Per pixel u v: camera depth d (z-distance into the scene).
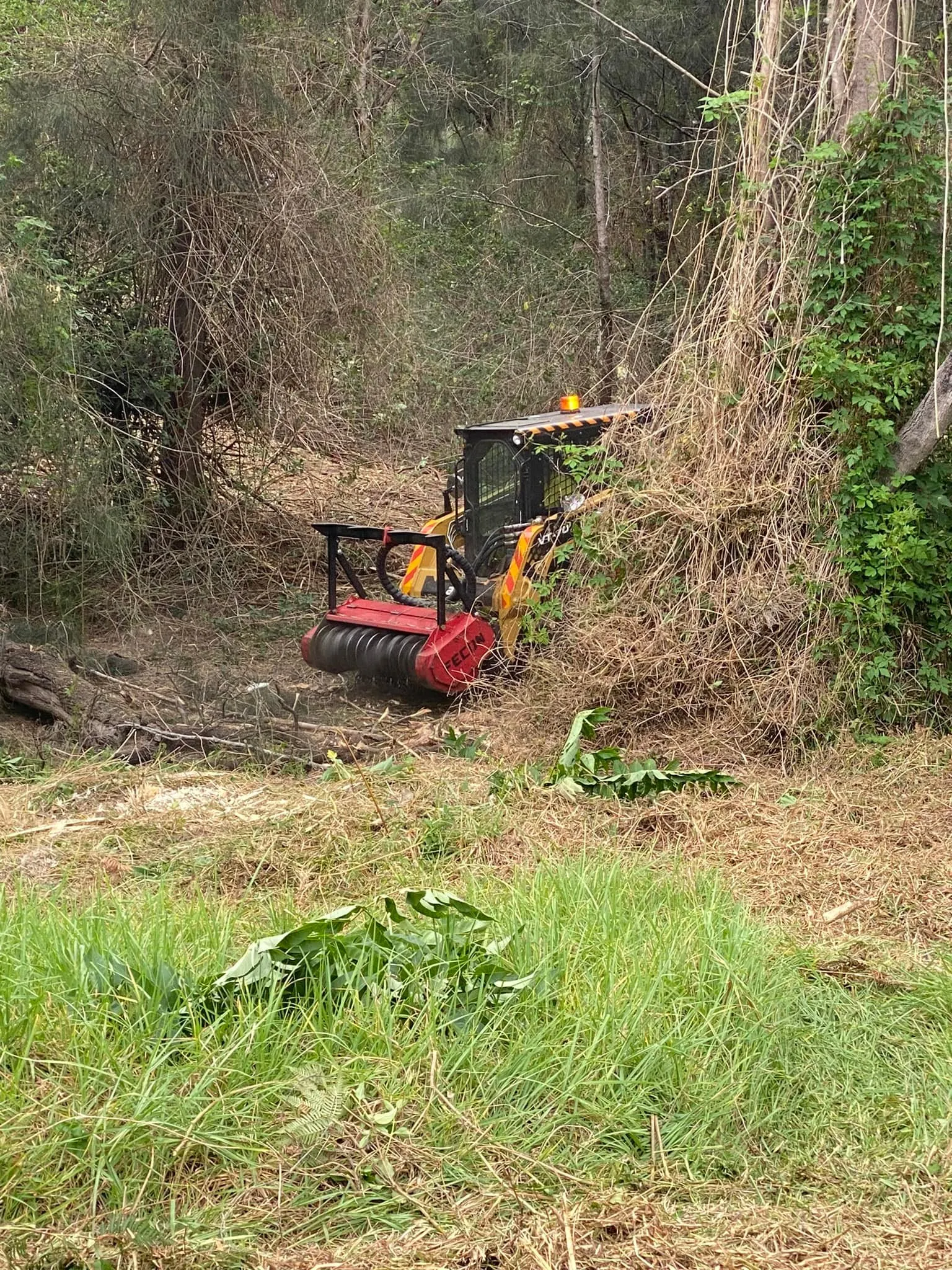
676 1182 3.72
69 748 8.84
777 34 9.16
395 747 8.67
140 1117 3.55
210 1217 3.37
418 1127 3.74
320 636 9.80
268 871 6.43
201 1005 4.10
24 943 4.32
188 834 6.95
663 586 8.55
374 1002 4.13
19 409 10.49
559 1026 4.24
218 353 12.88
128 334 12.71
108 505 11.17
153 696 9.87
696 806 7.22
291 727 8.89
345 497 15.84
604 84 20.30
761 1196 3.75
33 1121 3.52
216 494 13.61
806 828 6.96
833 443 8.66
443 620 9.29
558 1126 3.86
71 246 12.55
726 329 9.10
